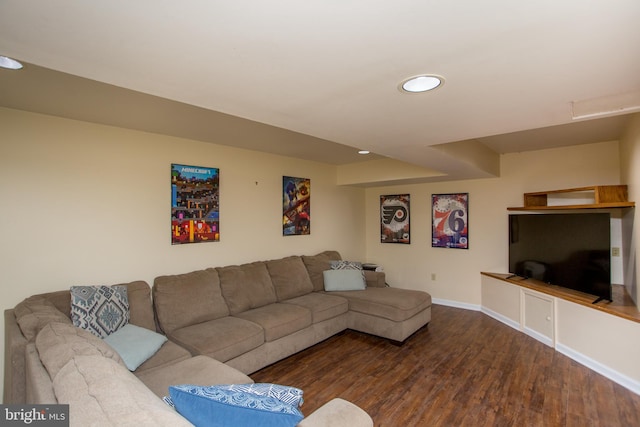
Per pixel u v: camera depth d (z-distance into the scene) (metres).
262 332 2.90
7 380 2.18
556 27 1.02
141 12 0.90
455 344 3.59
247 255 4.01
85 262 2.73
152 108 2.42
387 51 1.17
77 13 0.90
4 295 2.37
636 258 2.88
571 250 3.51
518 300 4.02
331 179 5.33
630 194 3.10
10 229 2.40
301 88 1.50
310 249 4.93
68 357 1.25
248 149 4.02
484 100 1.67
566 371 2.95
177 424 0.86
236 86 1.47
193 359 2.19
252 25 0.98
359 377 2.85
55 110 2.46
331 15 0.94
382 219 5.84
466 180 4.93
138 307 2.70
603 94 1.60
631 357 2.63
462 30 1.03
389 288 4.36
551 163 4.25
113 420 0.85
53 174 2.58
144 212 3.09
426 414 2.31
